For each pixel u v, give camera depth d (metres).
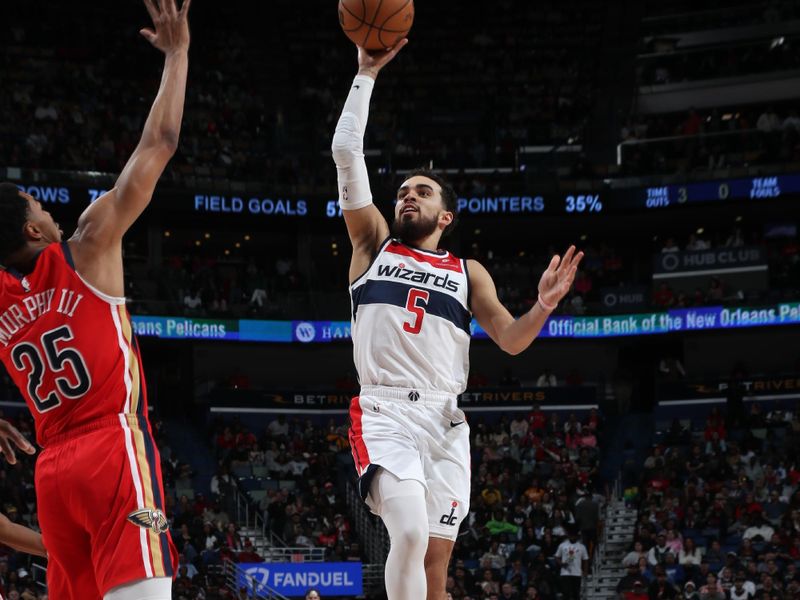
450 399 6.22
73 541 5.06
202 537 25.67
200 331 34.56
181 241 39.06
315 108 41.06
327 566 24.88
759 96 39.41
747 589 23.05
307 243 38.47
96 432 5.00
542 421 33.47
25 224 5.11
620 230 39.09
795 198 36.47
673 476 29.78
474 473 31.45
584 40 43.34
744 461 30.25
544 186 37.03
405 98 41.97
